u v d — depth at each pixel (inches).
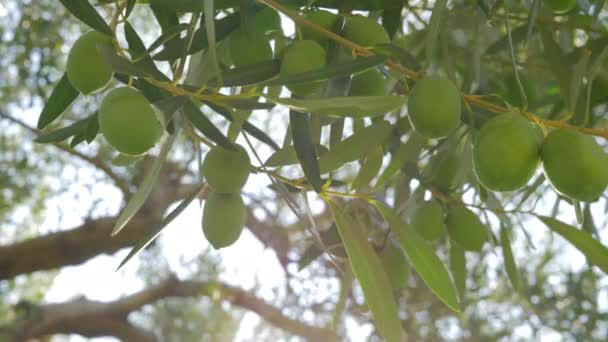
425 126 14.8
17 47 44.2
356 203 19.2
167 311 72.4
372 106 14.1
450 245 20.3
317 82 15.5
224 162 15.9
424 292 38.0
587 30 19.0
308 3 15.6
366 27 15.9
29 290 78.6
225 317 70.8
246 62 16.1
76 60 15.0
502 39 19.5
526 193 19.9
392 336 15.7
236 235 16.1
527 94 19.4
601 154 14.1
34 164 57.7
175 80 14.7
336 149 16.2
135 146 14.5
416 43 22.0
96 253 57.0
